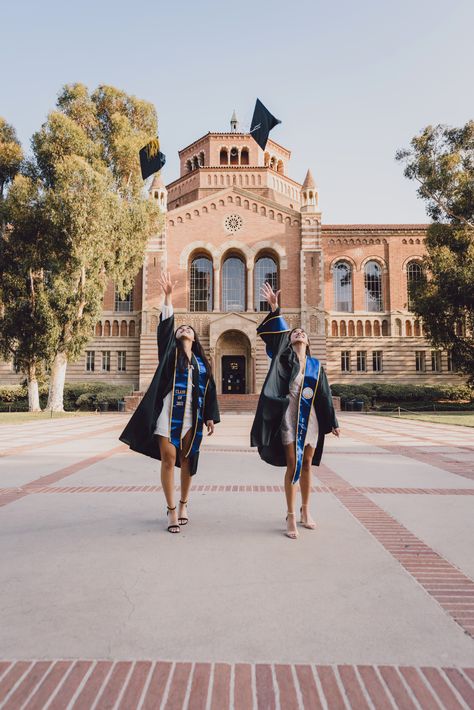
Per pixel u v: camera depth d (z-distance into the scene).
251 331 41.06
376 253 46.78
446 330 32.97
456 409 38.34
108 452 11.24
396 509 5.63
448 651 2.49
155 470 8.53
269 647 2.51
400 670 2.31
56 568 3.62
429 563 3.79
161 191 43.88
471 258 31.44
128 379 44.22
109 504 5.82
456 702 2.08
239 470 8.52
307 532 4.66
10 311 29.81
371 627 2.73
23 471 8.40
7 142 32.75
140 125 34.09
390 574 3.55
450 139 32.75
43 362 33.03
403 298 46.06
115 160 32.31
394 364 45.16
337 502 6.00
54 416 28.59
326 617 2.85
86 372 44.34
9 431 17.95
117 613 2.88
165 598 3.09
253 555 3.95
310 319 42.28
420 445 13.07
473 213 32.16
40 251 29.23
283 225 44.06
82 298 29.39
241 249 43.66
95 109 31.91
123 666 2.33
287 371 4.86
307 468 4.86
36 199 28.59
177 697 2.10
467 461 9.85
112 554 3.95
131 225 30.55
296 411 4.68
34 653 2.43
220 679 2.23
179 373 4.85
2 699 2.08
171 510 4.63
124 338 44.69
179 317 42.25
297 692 2.14
